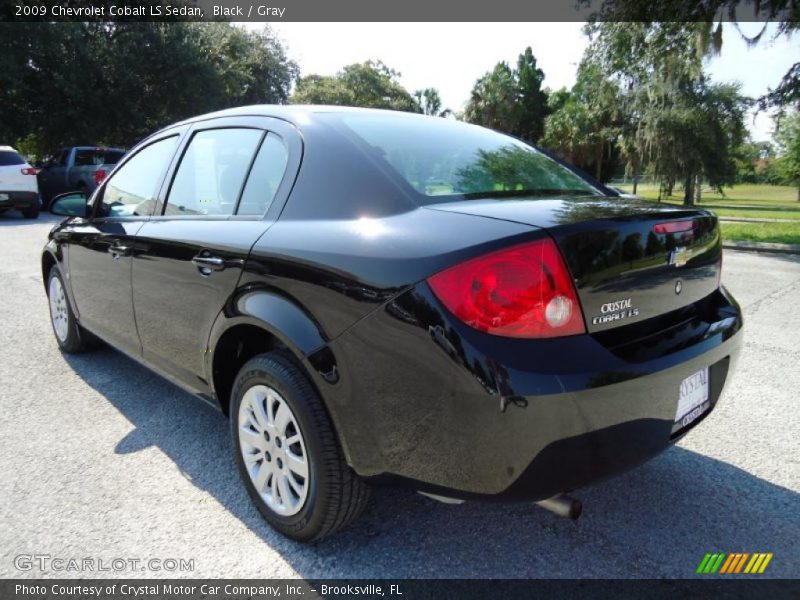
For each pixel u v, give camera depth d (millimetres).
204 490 2477
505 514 2320
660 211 1970
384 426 1751
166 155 3027
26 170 13406
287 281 1965
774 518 2271
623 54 14977
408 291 1648
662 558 2045
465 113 46406
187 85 24078
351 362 1783
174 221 2709
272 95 35812
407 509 2357
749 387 3588
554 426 1548
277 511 2139
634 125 27688
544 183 2404
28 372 3830
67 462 2693
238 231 2266
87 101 21516
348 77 60594
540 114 45812
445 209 1857
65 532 2184
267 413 2145
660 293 1896
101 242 3205
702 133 25234
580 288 1623
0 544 2111
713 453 2779
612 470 1695
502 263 1562
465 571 1986
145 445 2863
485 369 1526
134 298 2932
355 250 1816
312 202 2104
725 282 7055
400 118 2637
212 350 2361
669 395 1812
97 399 3408
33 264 7707
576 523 2250
